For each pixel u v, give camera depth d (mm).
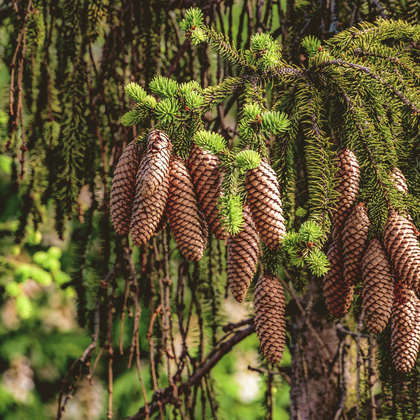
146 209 2502
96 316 3018
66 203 3084
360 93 2645
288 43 3113
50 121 3057
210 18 3141
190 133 2582
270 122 2564
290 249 2545
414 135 2699
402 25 2711
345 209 2617
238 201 2535
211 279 3135
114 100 3160
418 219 2621
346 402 3141
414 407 2789
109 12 3082
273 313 2586
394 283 2609
